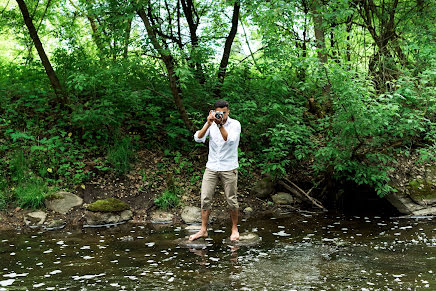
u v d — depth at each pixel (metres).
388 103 5.52
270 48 6.44
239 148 7.26
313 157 7.73
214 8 9.14
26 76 8.25
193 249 4.48
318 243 4.69
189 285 3.35
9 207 5.87
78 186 6.41
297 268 3.78
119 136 7.46
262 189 7.07
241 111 7.23
